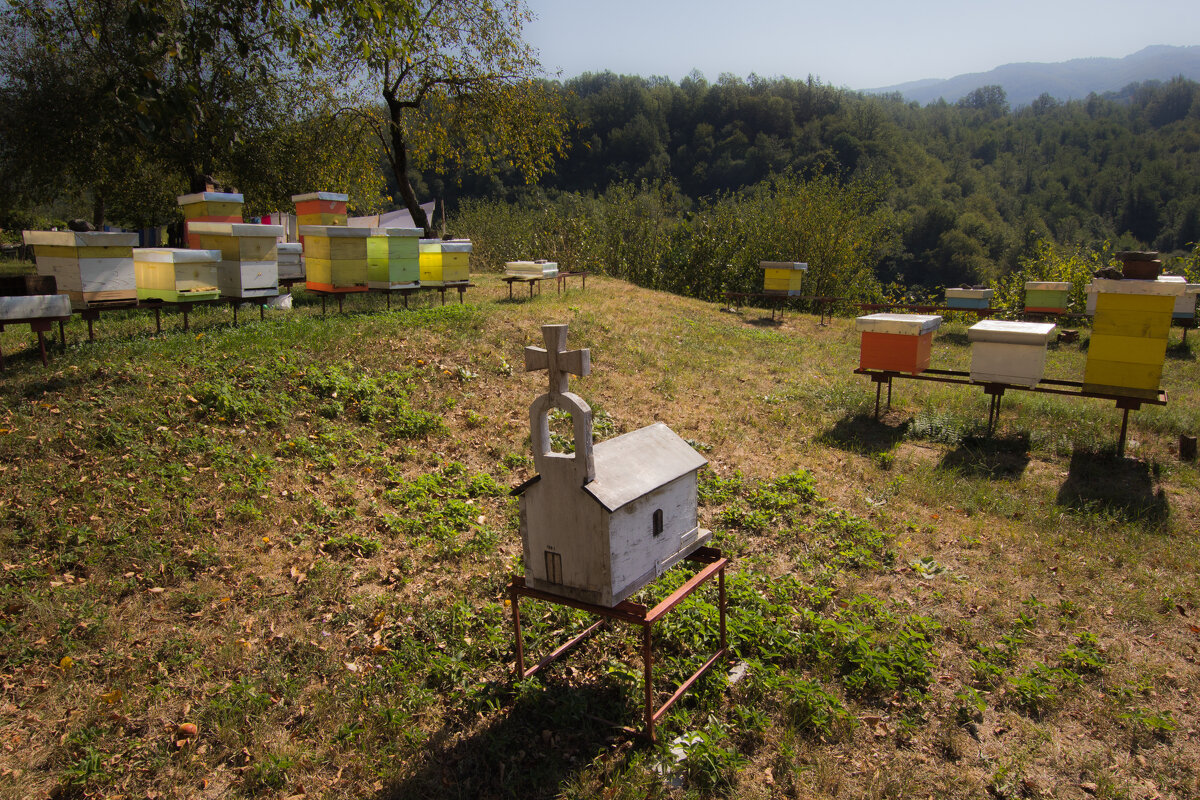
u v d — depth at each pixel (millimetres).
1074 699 4465
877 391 10641
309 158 19562
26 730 4055
